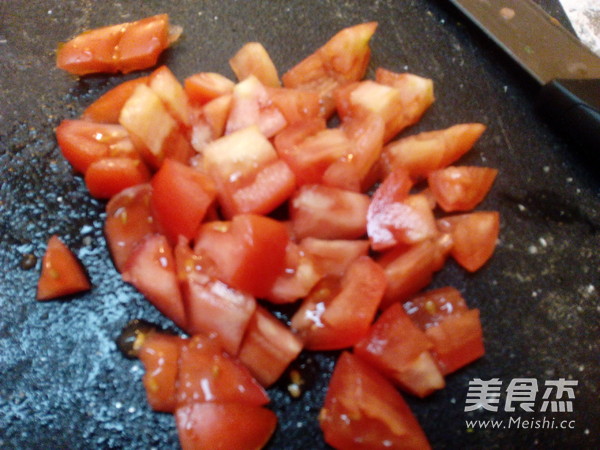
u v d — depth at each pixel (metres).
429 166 0.27
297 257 0.24
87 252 0.25
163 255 0.24
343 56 0.28
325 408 0.22
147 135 0.25
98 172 0.25
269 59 0.28
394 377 0.23
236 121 0.27
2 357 0.24
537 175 0.28
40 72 0.29
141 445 0.22
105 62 0.29
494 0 0.31
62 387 0.23
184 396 0.22
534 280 0.25
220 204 0.25
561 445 0.23
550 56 0.29
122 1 0.31
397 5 0.32
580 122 0.28
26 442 0.22
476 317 0.24
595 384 0.24
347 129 0.27
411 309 0.24
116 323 0.24
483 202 0.27
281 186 0.25
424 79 0.28
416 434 0.22
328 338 0.23
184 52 0.30
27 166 0.27
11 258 0.25
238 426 0.22
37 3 0.31
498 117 0.29
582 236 0.26
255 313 0.23
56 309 0.24
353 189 0.25
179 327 0.24
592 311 0.25
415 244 0.25
